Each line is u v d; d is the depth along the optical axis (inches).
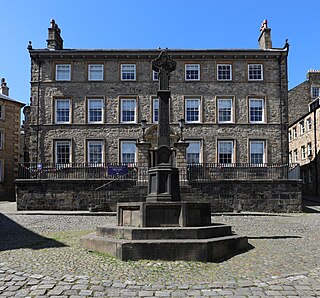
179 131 1183.6
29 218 700.0
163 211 369.7
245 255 348.5
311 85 1712.6
